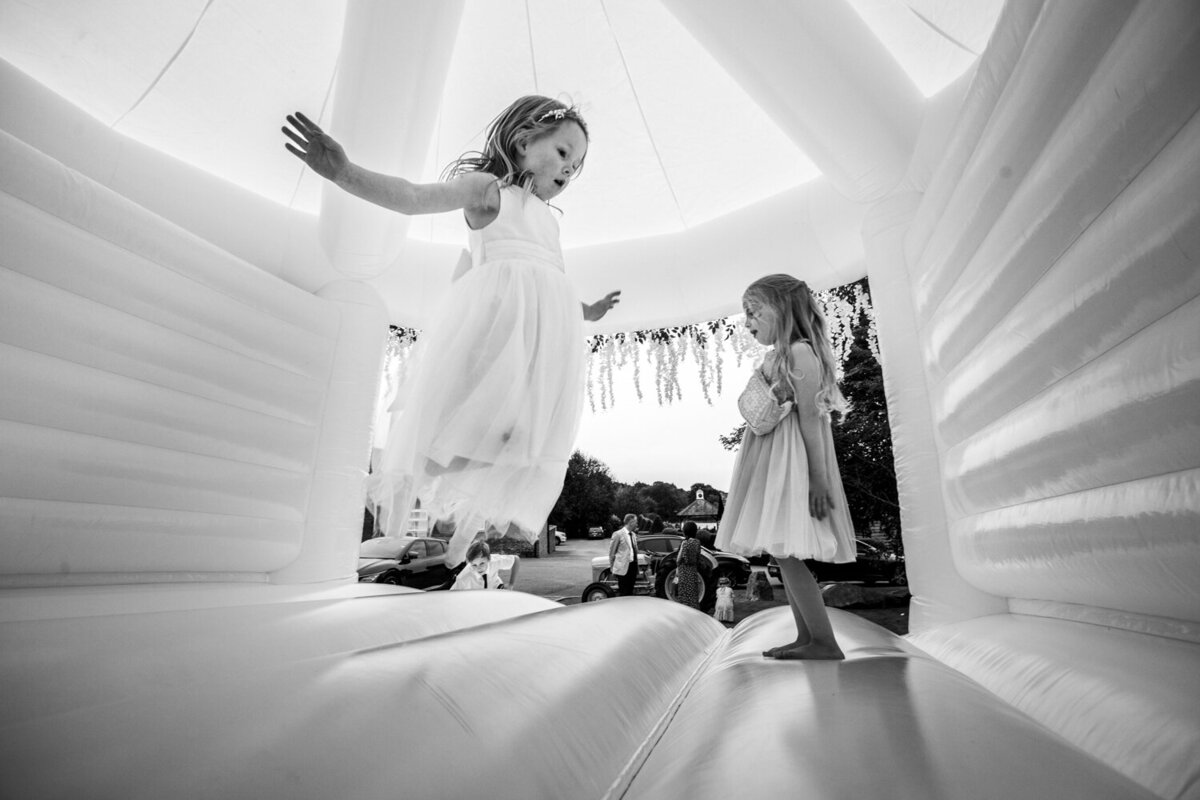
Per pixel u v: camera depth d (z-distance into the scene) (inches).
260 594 125.0
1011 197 79.1
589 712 61.6
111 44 124.2
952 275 102.2
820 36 102.6
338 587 146.7
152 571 119.0
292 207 168.4
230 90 141.1
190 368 122.1
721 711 60.7
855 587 424.8
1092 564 69.0
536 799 43.8
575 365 87.6
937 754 41.7
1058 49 62.9
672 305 165.5
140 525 111.9
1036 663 70.4
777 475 89.0
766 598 427.5
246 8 128.0
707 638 131.6
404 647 66.1
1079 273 63.0
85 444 104.1
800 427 90.8
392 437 78.4
